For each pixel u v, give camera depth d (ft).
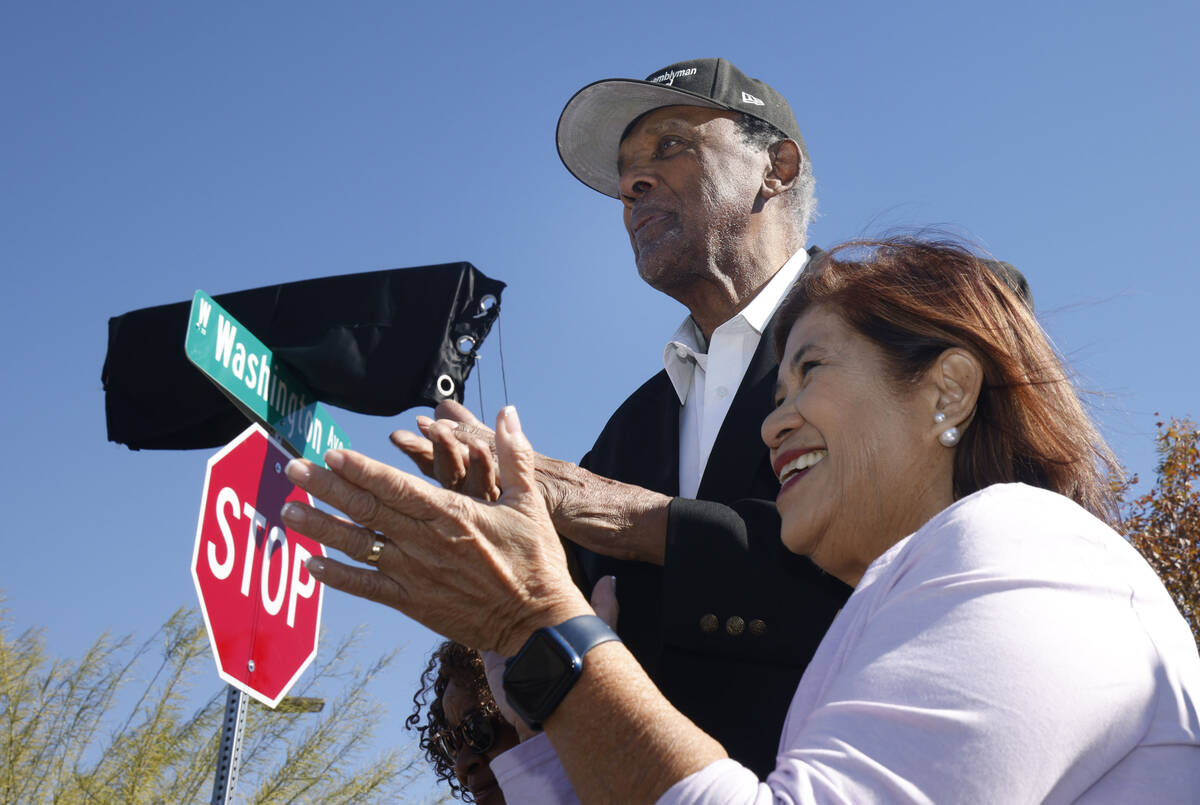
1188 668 3.43
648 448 7.94
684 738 3.52
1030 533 3.53
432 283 10.59
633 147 8.77
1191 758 3.24
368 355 10.31
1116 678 3.21
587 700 3.66
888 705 3.21
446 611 4.04
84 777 22.13
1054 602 3.32
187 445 11.81
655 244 8.34
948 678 3.20
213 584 8.64
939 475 4.57
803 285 5.22
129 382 11.53
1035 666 3.16
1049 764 3.05
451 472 5.36
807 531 4.68
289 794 21.85
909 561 3.71
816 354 4.86
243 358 9.65
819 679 3.81
